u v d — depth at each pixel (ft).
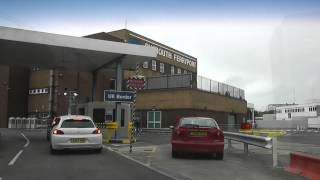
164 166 43.45
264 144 44.75
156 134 117.80
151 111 147.02
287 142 79.15
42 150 59.52
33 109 200.54
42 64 101.09
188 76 142.00
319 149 59.57
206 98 148.87
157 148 64.44
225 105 165.58
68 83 183.93
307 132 145.89
